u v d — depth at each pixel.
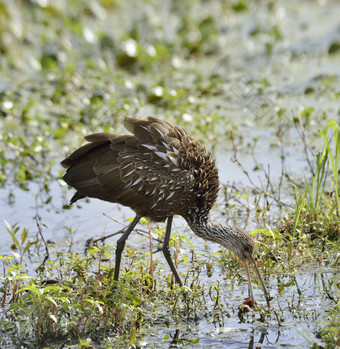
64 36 21.98
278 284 10.17
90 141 10.02
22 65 21.33
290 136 16.09
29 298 8.96
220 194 13.64
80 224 12.74
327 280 10.15
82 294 8.99
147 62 21.66
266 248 11.02
